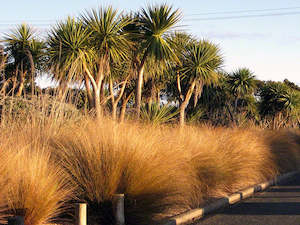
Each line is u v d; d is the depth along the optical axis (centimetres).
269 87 3222
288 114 3112
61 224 596
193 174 838
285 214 785
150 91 2030
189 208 774
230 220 736
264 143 1345
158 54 1539
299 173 1490
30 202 553
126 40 1557
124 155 675
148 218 661
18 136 695
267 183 1163
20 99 861
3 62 791
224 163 984
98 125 762
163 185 683
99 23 1527
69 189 638
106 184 644
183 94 2209
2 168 524
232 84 2780
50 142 734
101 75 1529
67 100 945
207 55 1925
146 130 831
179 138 945
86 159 665
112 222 630
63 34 1475
